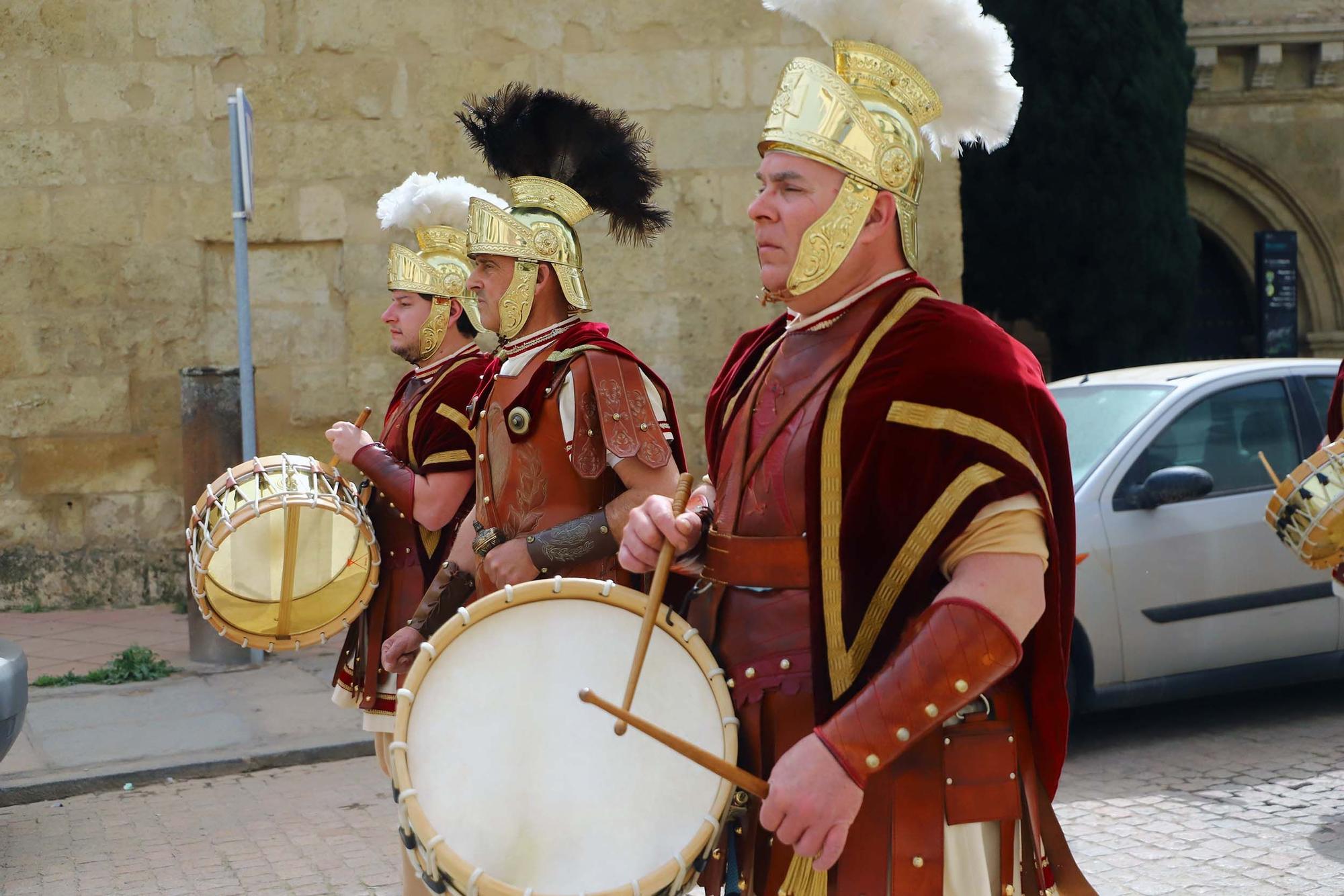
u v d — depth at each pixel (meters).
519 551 2.91
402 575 3.66
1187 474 5.43
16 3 9.09
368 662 3.63
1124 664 5.37
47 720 6.28
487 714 1.96
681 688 1.97
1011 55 1.96
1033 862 1.87
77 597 9.20
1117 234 13.30
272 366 9.34
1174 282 13.62
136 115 9.18
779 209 1.88
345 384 9.36
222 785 5.51
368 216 9.31
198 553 3.52
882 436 1.77
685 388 9.51
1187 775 5.11
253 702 6.58
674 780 1.92
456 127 9.34
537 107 3.19
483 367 3.71
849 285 1.92
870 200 1.87
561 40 9.38
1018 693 1.89
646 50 9.41
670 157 9.46
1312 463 3.85
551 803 1.90
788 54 9.45
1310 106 15.62
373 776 5.60
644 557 2.01
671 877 1.82
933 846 1.79
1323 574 5.75
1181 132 13.62
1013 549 1.70
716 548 2.01
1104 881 4.03
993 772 1.83
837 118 1.85
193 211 9.23
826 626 1.81
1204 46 15.35
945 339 1.79
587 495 2.99
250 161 7.16
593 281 9.42
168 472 9.28
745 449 2.01
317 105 9.26
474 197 3.09
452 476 3.59
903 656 1.67
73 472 9.22
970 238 13.67
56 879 4.40
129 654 7.25
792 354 1.99
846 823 1.66
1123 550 5.39
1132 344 13.70
